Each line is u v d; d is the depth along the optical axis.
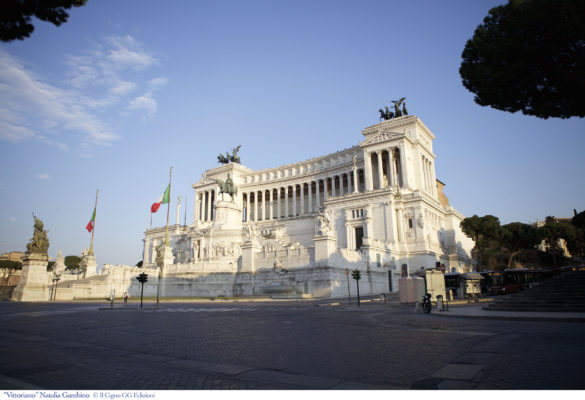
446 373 10.39
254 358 12.93
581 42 22.25
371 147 105.44
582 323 20.95
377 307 38.09
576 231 95.62
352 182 120.81
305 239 106.94
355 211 92.12
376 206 88.69
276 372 10.91
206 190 143.12
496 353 12.88
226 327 22.06
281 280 60.47
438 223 99.56
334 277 55.91
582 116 25.48
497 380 9.61
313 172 122.94
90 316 30.67
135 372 11.03
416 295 40.00
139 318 28.52
